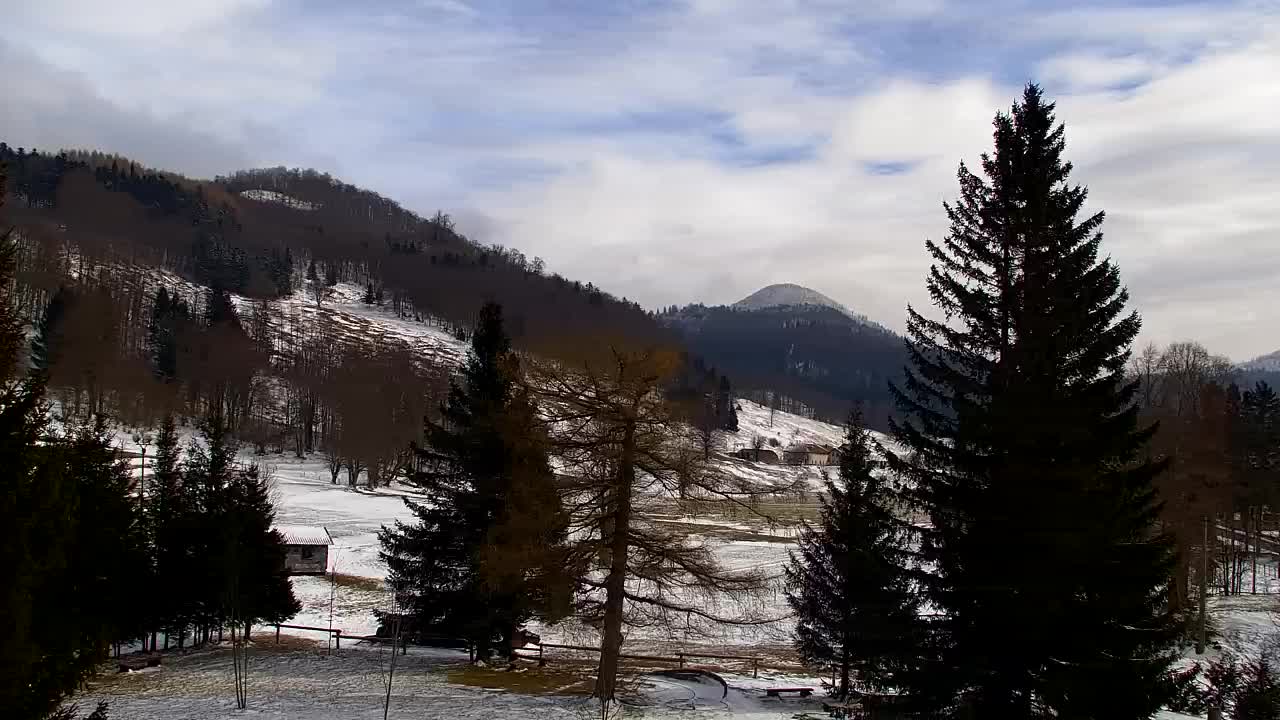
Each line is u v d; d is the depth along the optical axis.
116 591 26.31
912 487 18.88
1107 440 16.67
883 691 19.42
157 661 27.39
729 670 32.12
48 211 198.12
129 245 192.50
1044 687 16.31
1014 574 16.77
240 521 30.77
